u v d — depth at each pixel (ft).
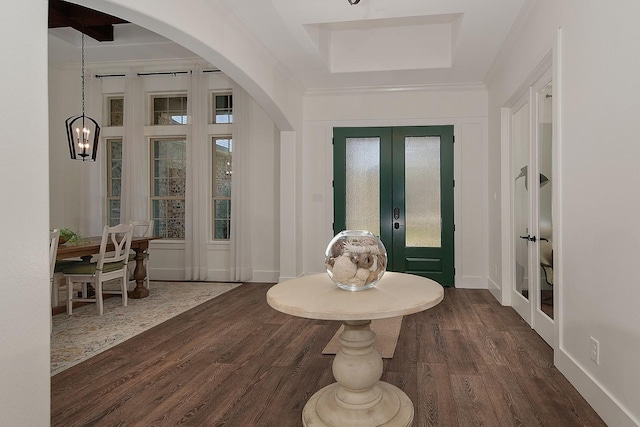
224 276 20.98
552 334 10.52
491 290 17.80
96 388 8.47
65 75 21.91
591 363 7.55
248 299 16.76
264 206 20.66
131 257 17.42
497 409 7.43
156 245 21.39
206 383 8.68
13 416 5.16
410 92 19.27
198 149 20.68
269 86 15.24
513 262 14.97
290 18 12.25
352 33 17.28
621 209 6.48
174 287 19.33
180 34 9.96
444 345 10.98
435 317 13.87
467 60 15.60
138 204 21.06
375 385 7.39
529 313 12.73
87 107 21.68
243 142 20.45
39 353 5.48
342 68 17.38
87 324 13.25
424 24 16.78
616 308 6.63
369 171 19.77
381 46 17.13
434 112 19.13
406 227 19.47
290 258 19.06
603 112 7.09
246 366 9.62
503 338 11.53
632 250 6.17
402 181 19.40
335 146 19.85
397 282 7.89
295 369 9.41
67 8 16.25
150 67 21.34
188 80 20.84
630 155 6.22
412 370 9.27
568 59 8.66
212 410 7.52
